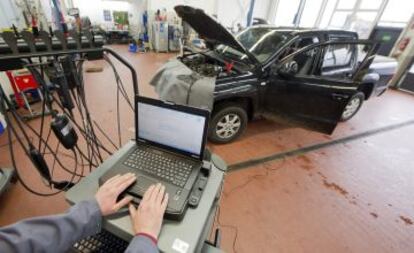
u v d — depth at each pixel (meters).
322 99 2.46
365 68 2.25
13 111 0.88
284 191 2.08
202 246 0.84
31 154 0.91
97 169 0.95
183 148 1.00
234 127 2.64
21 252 0.49
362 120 3.78
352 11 6.40
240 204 1.89
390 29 5.64
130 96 3.83
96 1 8.91
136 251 0.58
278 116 2.72
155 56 7.19
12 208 1.65
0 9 3.53
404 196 2.18
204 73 2.35
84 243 0.89
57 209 1.66
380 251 1.62
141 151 1.02
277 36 2.67
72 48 0.86
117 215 0.73
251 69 2.41
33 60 0.83
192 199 0.81
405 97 5.16
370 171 2.50
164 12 7.89
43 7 4.51
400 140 3.21
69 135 0.93
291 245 1.60
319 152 2.78
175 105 0.94
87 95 3.72
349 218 1.87
